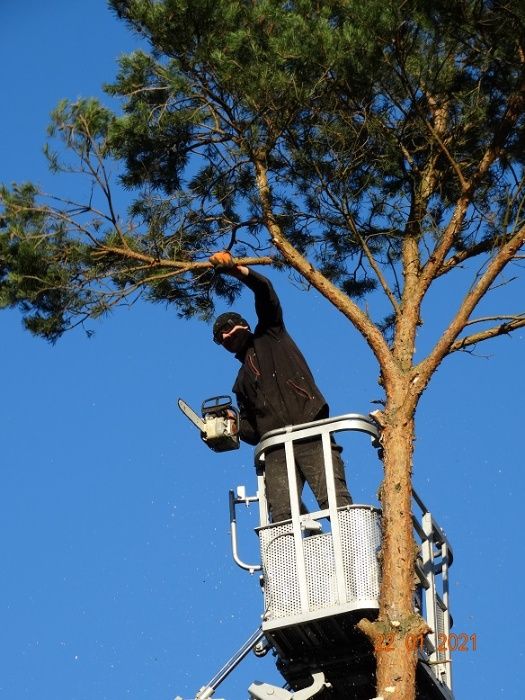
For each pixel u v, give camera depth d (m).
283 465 15.73
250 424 16.58
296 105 16.83
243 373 16.53
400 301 17.25
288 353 16.42
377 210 17.56
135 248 18.06
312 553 15.07
